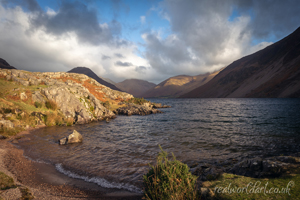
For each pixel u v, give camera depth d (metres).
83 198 6.19
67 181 7.77
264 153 11.69
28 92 26.64
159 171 5.39
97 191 6.87
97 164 9.88
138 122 29.80
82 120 27.53
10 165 9.19
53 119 24.38
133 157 11.15
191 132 20.06
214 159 10.69
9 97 23.88
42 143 14.40
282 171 5.61
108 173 8.66
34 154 11.52
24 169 8.90
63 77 62.22
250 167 6.80
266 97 162.25
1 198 5.06
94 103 34.50
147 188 5.37
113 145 14.16
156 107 71.56
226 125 24.75
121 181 7.80
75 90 33.72
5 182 6.14
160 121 31.08
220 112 46.44
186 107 73.06
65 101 28.62
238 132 19.33
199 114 42.81
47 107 26.56
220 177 5.97
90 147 13.42
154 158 10.98
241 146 13.57
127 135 18.50
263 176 5.89
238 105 76.00
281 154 11.20
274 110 45.75
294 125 22.19
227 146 13.67
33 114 23.03
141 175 8.42
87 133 19.36
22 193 5.61
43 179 7.89
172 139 16.47
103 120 32.03
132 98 68.00
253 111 45.62
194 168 8.62
